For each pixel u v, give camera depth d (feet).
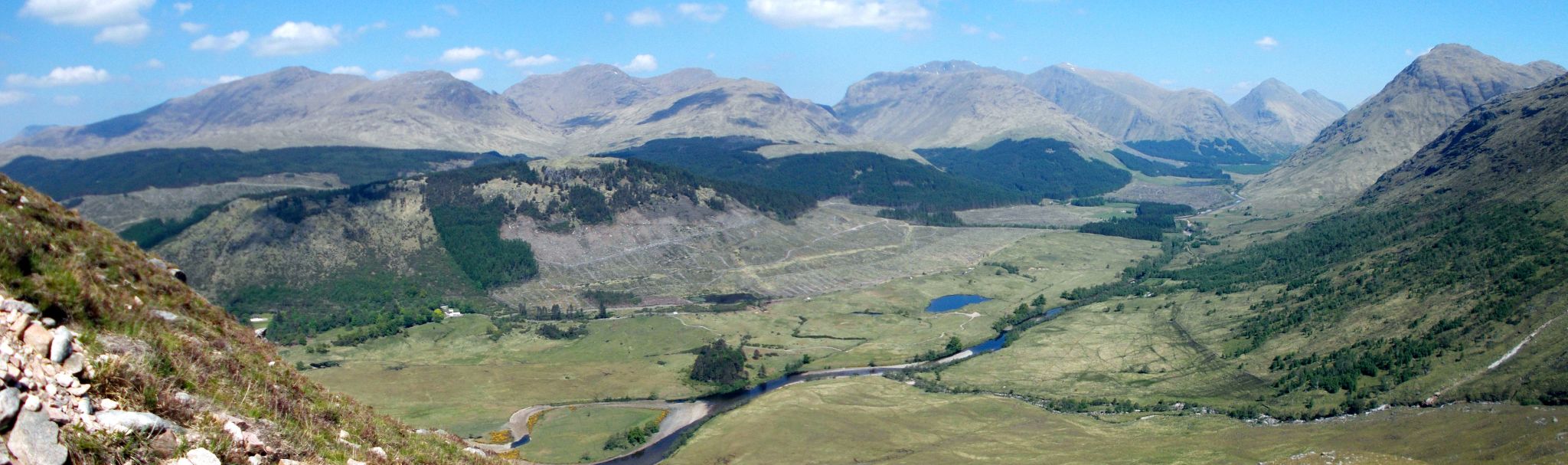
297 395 152.97
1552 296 587.68
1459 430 445.37
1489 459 392.68
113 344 120.47
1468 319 621.72
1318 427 510.17
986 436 545.85
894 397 653.30
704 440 552.82
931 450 511.81
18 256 123.75
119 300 136.67
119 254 158.10
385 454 147.64
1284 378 641.81
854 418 581.94
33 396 89.35
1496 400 493.36
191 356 132.87
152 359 121.19
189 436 107.45
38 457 84.89
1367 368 604.08
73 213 163.02
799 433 545.03
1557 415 427.33
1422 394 538.06
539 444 578.66
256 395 136.56
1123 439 526.98
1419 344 612.29
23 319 102.58
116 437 95.86
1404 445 441.68
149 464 97.09
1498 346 559.79
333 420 153.17
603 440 588.09
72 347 104.78
